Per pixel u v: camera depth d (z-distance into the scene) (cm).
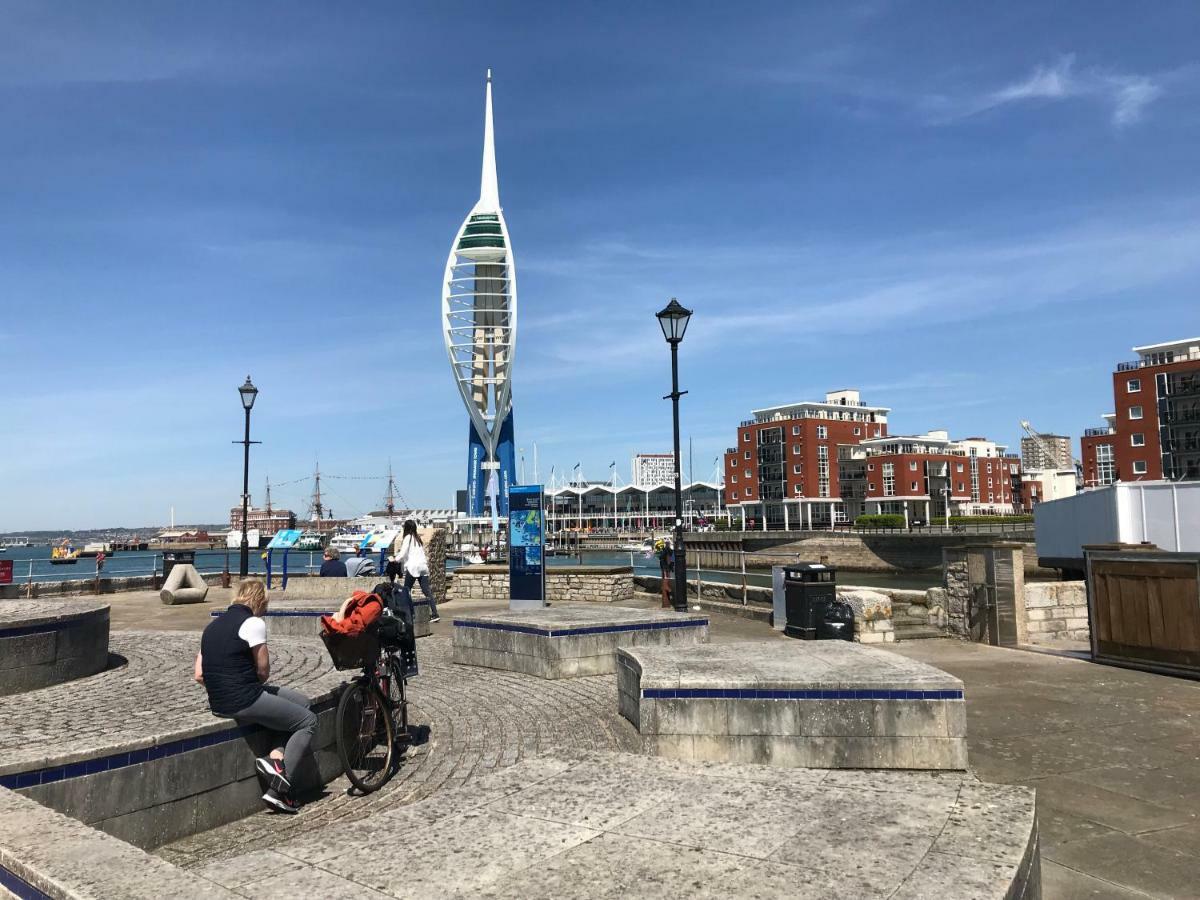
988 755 652
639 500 18250
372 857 299
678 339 1631
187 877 266
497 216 12962
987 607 1261
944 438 12419
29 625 718
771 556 8625
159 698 661
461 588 2209
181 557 2834
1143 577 1001
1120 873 433
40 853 286
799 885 260
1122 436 8444
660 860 286
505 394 12600
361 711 623
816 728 624
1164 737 698
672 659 738
